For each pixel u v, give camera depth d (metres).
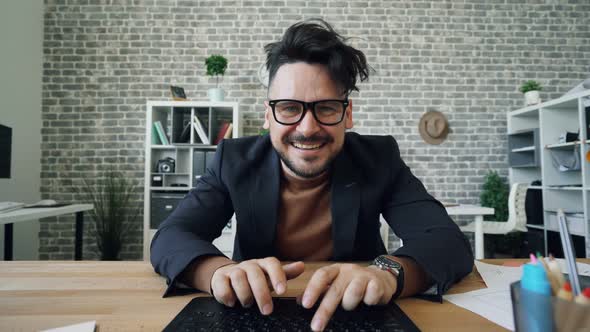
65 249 3.03
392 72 3.32
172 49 3.20
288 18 3.27
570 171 2.97
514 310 0.33
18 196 2.81
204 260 0.60
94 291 0.59
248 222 0.87
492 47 3.37
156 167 3.01
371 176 0.90
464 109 3.35
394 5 3.33
